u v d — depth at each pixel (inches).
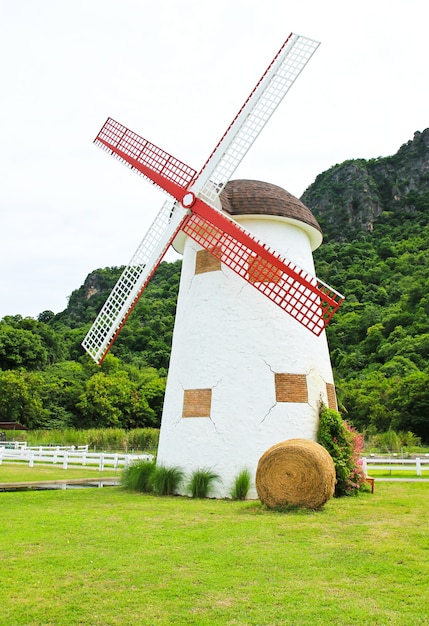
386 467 815.7
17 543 362.3
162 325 3553.2
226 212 658.2
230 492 577.3
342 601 256.2
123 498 578.6
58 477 839.1
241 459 591.2
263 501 490.3
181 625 230.4
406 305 3218.5
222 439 601.9
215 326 641.6
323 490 473.7
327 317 570.6
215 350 633.0
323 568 306.5
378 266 4074.8
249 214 660.1
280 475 485.7
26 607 249.8
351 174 5915.4
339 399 1856.5
